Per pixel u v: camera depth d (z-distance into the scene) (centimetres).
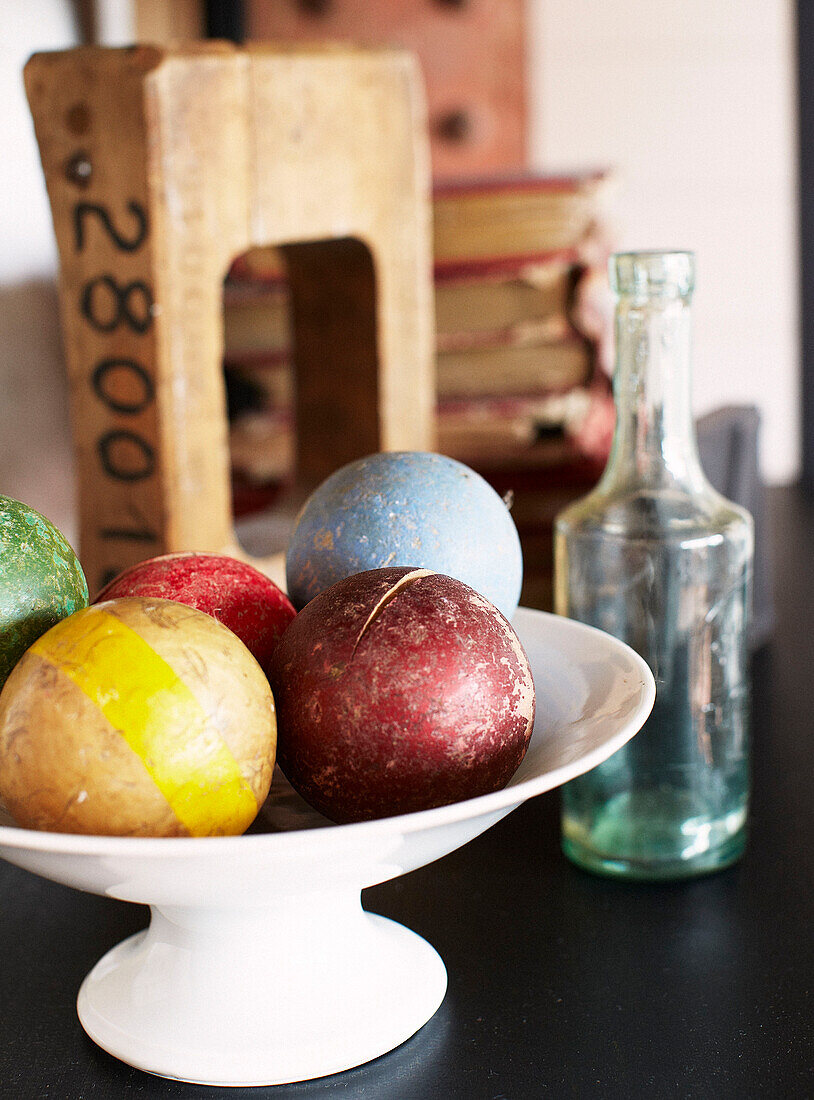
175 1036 36
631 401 49
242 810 33
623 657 40
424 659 34
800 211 146
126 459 64
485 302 99
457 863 51
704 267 212
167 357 62
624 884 49
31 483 93
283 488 100
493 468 101
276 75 68
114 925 47
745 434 75
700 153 207
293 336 87
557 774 31
